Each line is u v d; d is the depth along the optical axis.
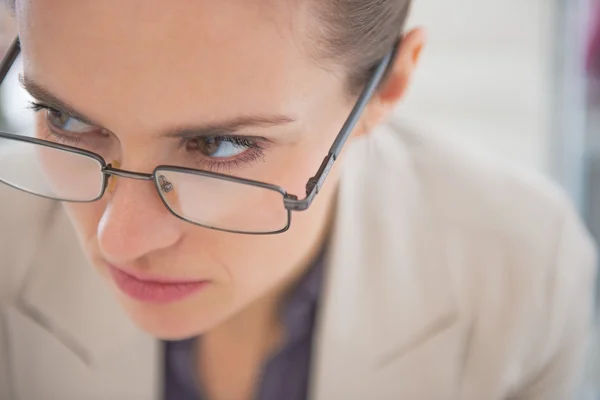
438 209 0.81
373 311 0.78
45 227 0.76
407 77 0.63
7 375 0.81
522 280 0.80
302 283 0.75
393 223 0.79
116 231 0.50
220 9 0.42
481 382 0.84
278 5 0.44
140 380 0.76
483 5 1.29
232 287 0.57
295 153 0.51
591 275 0.87
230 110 0.46
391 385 0.80
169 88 0.44
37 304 0.76
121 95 0.45
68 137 0.53
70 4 0.43
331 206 0.74
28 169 0.55
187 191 0.50
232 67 0.44
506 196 0.81
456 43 1.31
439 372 0.81
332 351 0.76
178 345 0.77
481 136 1.36
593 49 1.32
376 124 0.64
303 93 0.49
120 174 0.49
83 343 0.76
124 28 0.42
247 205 0.51
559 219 0.82
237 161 0.50
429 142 0.86
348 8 0.50
